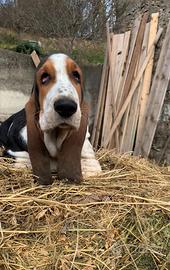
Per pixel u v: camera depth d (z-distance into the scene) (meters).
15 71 0.88
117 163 0.59
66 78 0.42
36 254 0.37
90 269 0.36
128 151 0.76
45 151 0.46
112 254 0.38
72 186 0.45
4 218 0.40
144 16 0.83
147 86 0.79
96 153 0.64
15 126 0.56
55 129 0.44
